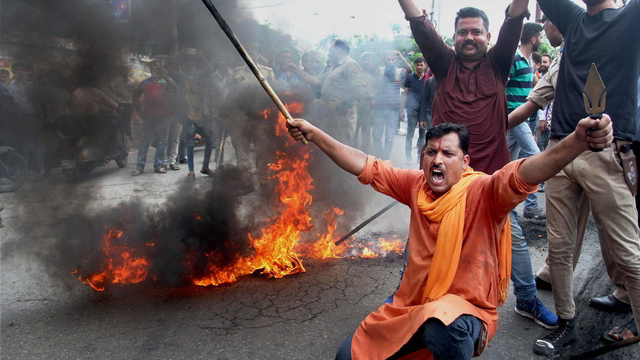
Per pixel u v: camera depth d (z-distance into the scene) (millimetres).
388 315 1946
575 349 2617
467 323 1724
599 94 1500
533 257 4059
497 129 2744
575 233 2625
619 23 2396
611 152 2428
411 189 2059
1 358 2523
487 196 1803
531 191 1703
